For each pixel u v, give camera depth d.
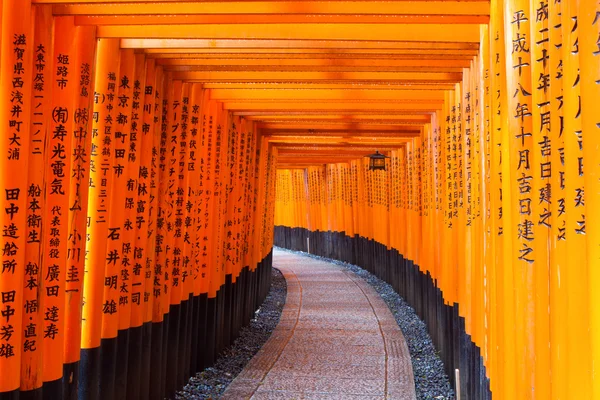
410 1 4.21
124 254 5.55
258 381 7.52
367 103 8.32
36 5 4.08
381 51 5.41
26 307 4.07
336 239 21.53
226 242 9.50
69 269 4.67
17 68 3.86
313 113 9.60
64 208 4.38
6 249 3.85
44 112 4.13
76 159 4.63
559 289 2.82
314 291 15.28
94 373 5.11
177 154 6.87
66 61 4.36
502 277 3.97
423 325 10.90
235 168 9.68
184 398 7.07
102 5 4.26
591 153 2.35
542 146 3.14
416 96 7.53
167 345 6.79
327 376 7.74
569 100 2.62
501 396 3.97
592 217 2.35
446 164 7.45
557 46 2.87
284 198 27.27
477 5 4.23
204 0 4.15
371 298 14.12
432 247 9.45
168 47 5.23
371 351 9.12
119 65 5.29
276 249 27.27
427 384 7.61
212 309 8.54
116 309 5.40
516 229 3.47
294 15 4.48
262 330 11.02
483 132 4.63
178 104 6.83
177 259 7.09
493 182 4.14
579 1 2.39
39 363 4.16
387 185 15.79
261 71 6.46
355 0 4.18
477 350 5.48
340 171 20.70
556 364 2.86
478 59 5.36
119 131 5.32
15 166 3.86
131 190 5.56
